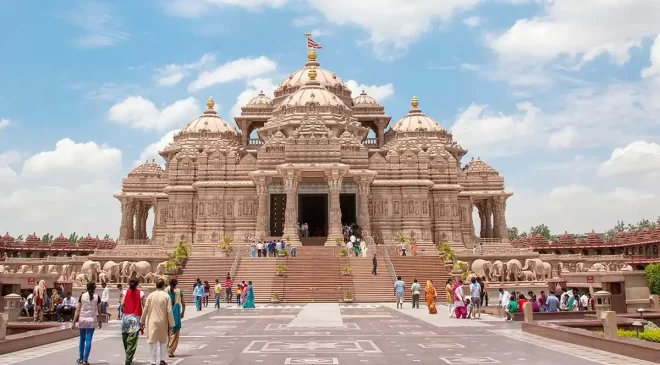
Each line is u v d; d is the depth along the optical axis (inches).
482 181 3973.9
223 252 3051.2
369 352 959.6
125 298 845.8
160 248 3513.8
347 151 3467.0
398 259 2674.7
